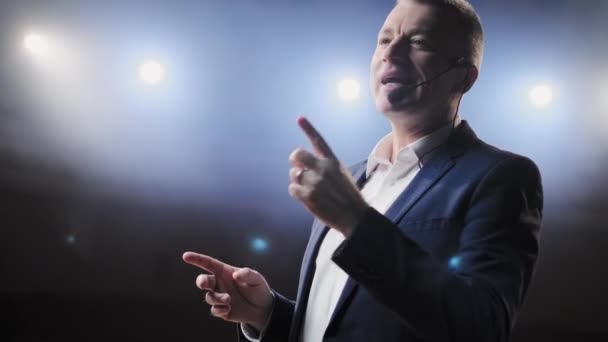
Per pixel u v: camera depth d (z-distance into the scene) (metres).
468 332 0.90
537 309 7.30
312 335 1.17
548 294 7.33
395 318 1.02
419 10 1.24
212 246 7.63
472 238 1.03
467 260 1.00
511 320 0.98
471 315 0.91
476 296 0.93
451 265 1.01
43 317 6.79
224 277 1.32
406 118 1.25
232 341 7.06
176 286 7.41
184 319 7.17
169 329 7.06
